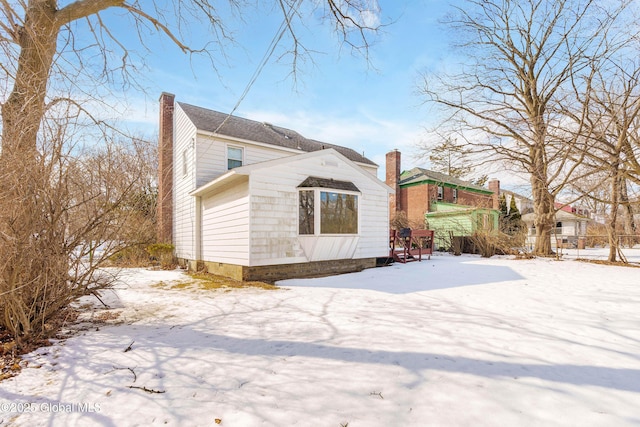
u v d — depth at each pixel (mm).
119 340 3785
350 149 19656
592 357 3119
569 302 5473
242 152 12555
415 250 13422
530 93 14914
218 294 6680
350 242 9828
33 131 3432
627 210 20375
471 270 9945
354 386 2576
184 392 2514
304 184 8977
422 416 2148
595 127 11539
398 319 4539
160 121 14508
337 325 4289
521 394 2424
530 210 33594
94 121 4328
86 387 2627
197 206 11414
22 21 3930
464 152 15336
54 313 4117
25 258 3471
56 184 3691
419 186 24438
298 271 9031
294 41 7164
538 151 14164
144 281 8656
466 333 3855
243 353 3326
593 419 2098
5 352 3326
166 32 6730
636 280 7750
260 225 8227
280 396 2428
